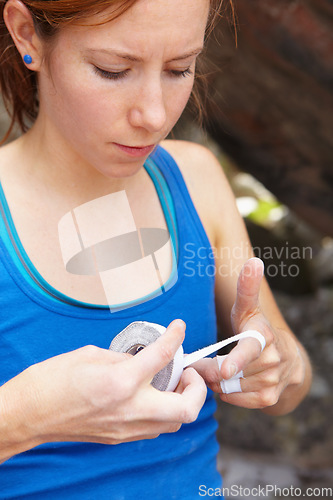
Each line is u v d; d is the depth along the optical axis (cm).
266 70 370
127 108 127
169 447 160
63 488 151
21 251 144
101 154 134
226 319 181
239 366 138
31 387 124
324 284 649
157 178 165
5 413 125
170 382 135
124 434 126
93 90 125
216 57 369
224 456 462
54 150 149
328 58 341
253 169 454
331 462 450
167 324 156
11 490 149
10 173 151
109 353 127
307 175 437
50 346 144
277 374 150
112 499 155
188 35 122
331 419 469
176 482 163
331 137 397
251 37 351
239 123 418
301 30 337
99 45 120
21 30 132
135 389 121
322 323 589
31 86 162
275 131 414
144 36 119
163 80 129
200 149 182
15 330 142
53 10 120
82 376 121
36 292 143
